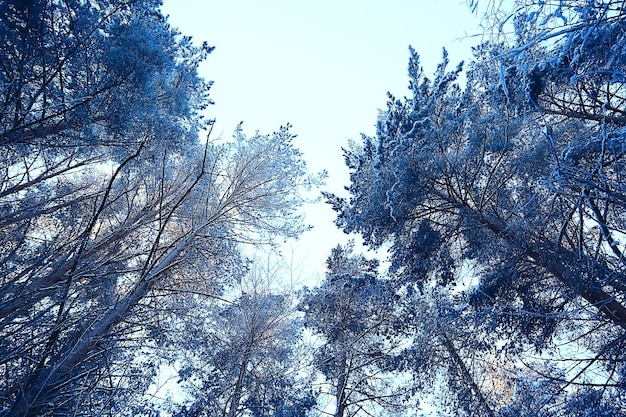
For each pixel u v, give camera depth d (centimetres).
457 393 970
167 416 948
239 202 1015
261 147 1118
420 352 964
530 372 786
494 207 802
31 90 748
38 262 442
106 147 880
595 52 415
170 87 914
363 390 1148
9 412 341
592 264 564
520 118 731
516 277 749
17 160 771
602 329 716
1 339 381
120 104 775
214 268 1030
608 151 438
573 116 629
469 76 920
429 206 932
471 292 774
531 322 734
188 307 852
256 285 1190
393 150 855
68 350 395
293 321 1171
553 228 686
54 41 726
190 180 1006
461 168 833
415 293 1076
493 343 809
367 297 1186
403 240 987
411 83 1007
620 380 604
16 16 660
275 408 1025
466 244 916
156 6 894
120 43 755
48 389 371
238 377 1033
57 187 878
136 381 579
